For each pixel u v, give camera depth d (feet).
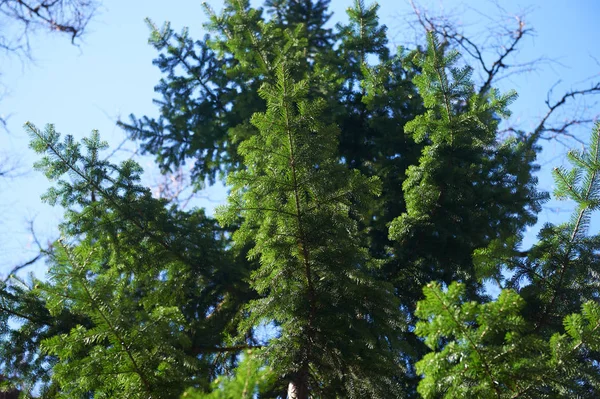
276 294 20.27
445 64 25.43
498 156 30.25
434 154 25.67
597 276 18.93
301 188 20.12
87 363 17.58
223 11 35.88
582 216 19.16
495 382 14.71
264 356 19.29
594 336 14.84
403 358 25.77
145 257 26.02
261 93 20.62
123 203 25.96
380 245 29.89
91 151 26.11
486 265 19.86
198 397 12.51
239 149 20.38
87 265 17.88
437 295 14.24
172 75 34.88
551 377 14.78
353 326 19.77
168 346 17.90
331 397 21.20
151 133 34.88
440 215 26.11
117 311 17.42
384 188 30.96
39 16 27.37
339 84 33.78
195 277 27.27
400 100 32.12
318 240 20.11
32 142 25.45
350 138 33.99
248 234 21.47
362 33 35.55
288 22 44.04
